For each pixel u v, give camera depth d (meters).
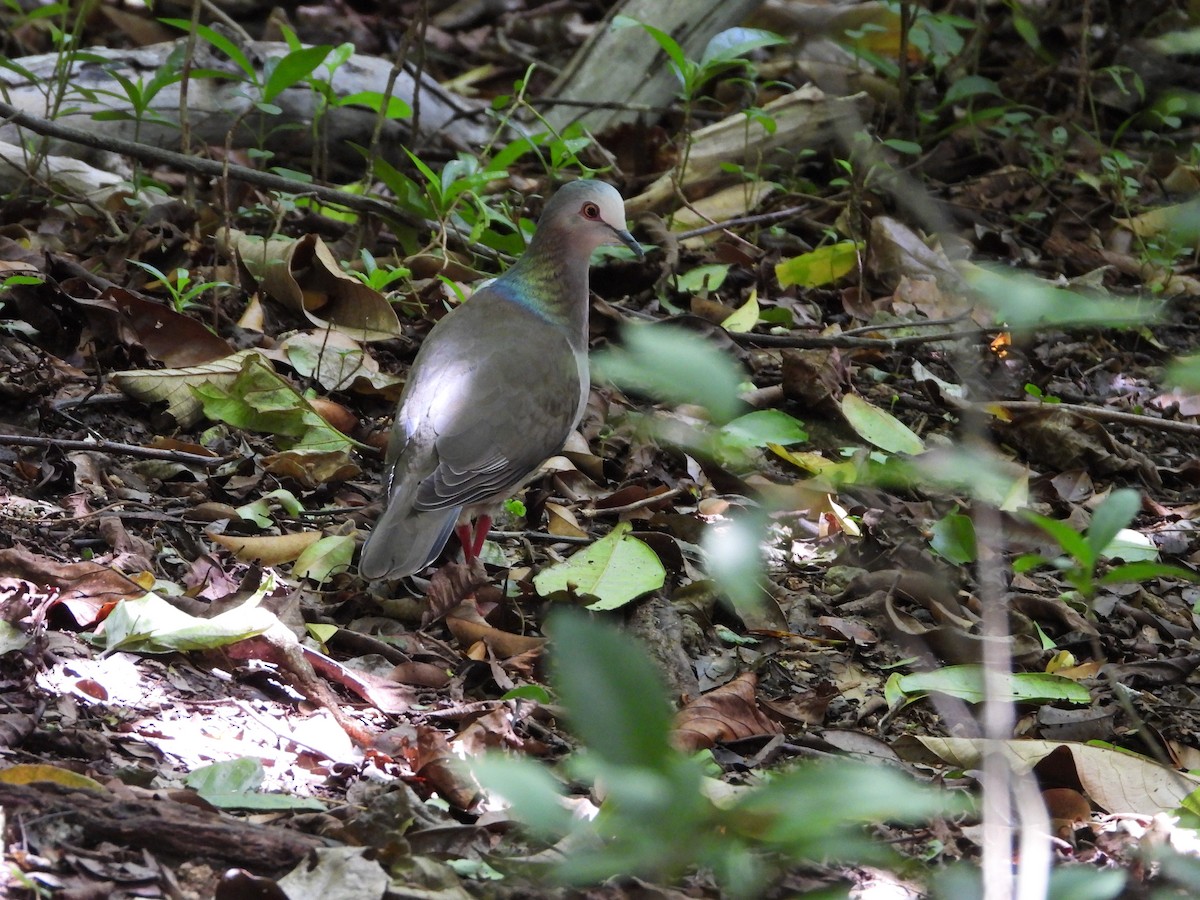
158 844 6.10
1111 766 7.95
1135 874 6.93
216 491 10.32
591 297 13.26
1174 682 9.60
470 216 14.80
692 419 11.80
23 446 10.34
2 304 11.57
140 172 14.86
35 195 14.27
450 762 7.17
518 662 8.78
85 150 15.66
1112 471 12.67
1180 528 11.84
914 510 11.42
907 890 6.66
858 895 6.57
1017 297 4.06
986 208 17.31
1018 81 20.58
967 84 17.50
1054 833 7.52
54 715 7.23
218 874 6.02
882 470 6.58
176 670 8.01
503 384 9.50
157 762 7.04
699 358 3.39
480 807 7.14
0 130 15.23
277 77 13.25
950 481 10.11
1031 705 9.18
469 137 17.92
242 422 10.90
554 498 10.98
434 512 8.95
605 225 10.38
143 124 16.06
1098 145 17.72
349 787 7.11
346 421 11.29
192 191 14.12
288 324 12.70
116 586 8.45
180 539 9.56
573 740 7.99
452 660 8.83
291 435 10.92
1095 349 15.00
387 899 5.90
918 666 9.41
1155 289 15.53
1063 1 21.72
